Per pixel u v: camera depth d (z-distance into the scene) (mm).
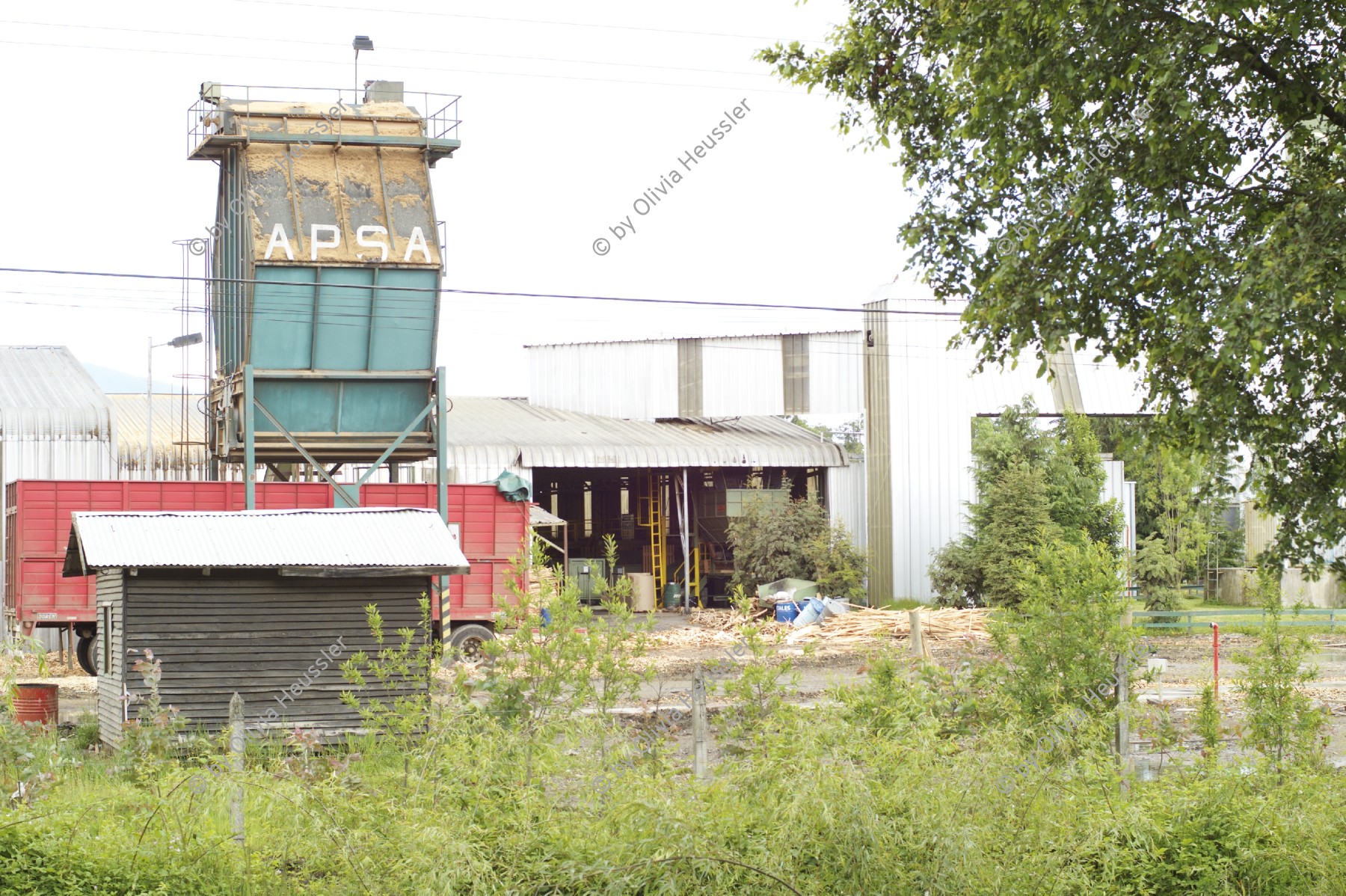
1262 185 10734
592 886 6957
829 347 46875
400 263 26531
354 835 7125
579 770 8469
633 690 9891
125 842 7961
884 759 7590
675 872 6758
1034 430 39562
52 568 23875
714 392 48906
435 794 7660
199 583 14711
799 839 6848
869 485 44844
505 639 9719
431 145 27266
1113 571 11312
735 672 11562
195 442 33156
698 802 7328
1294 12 9953
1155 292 10930
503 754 8344
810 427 65312
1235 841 8320
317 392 26625
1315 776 9367
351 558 15164
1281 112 10570
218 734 14281
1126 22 10000
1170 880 8094
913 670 11125
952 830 6848
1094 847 7652
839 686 10375
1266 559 11359
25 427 31172
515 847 7227
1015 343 11445
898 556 43500
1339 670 25078
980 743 8008
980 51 10961
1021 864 7156
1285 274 9328
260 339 25969
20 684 16250
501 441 44031
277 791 7672
